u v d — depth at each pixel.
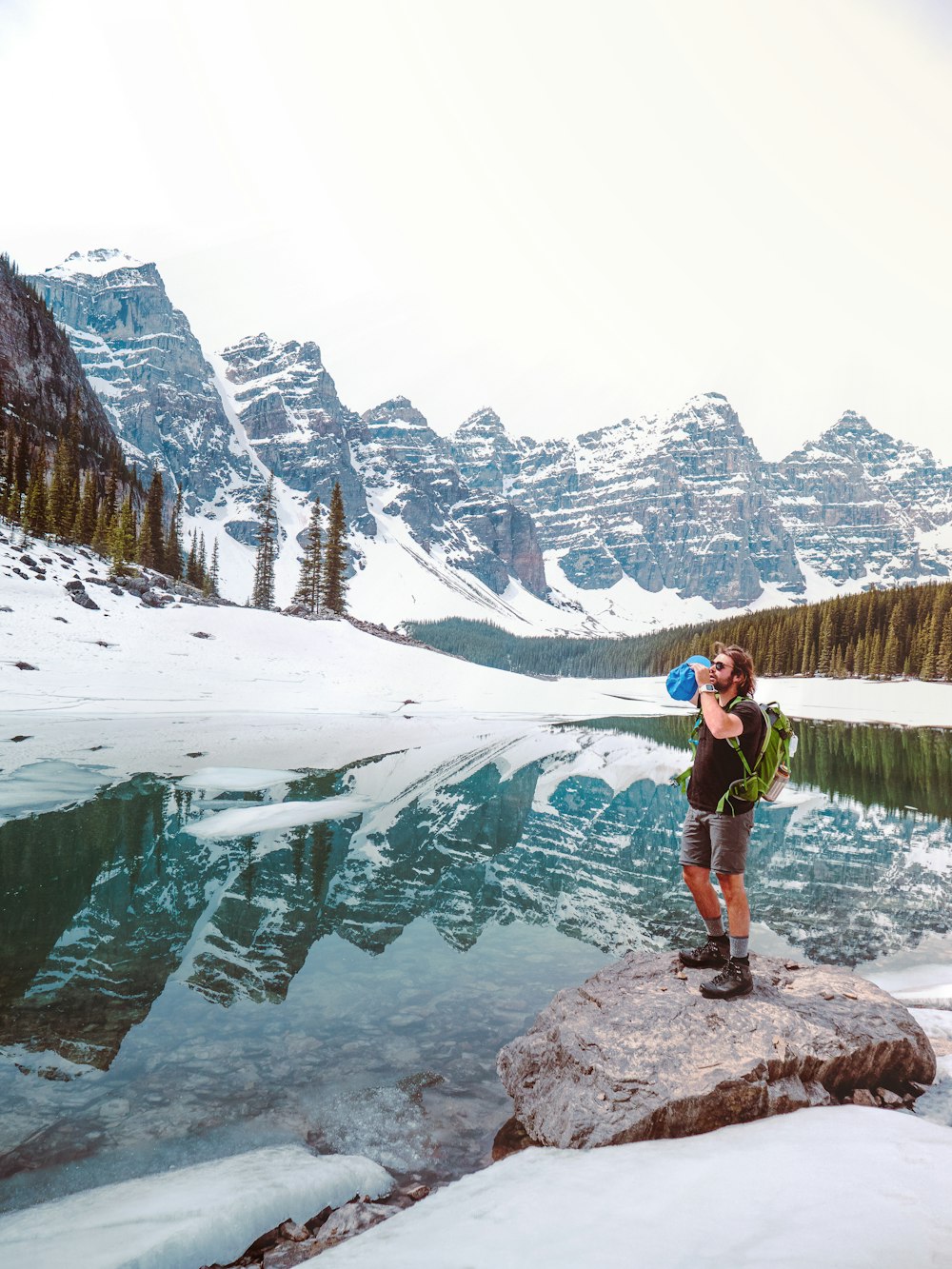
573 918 8.75
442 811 14.99
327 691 39.12
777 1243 2.50
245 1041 5.50
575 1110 4.26
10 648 33.81
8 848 10.62
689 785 5.35
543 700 48.03
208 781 16.61
